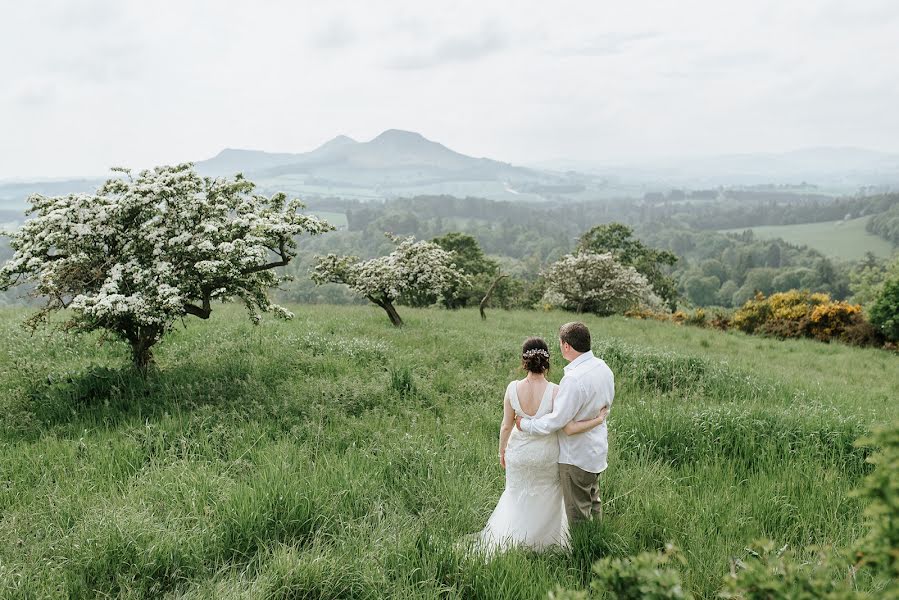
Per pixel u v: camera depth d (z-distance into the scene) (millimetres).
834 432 7012
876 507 2035
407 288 15344
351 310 20562
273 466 5391
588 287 33688
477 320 20031
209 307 8656
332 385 8508
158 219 7945
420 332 14398
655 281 50938
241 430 6641
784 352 18953
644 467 6074
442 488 5383
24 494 5129
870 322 23344
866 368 16781
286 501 4703
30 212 8078
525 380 4684
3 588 3646
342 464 5676
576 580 4012
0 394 7781
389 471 5730
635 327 23578
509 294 41750
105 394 7938
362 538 4406
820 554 2400
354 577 3898
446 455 6027
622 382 10273
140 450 6090
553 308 37406
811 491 5473
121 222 8180
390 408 8016
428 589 3777
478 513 5078
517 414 4629
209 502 4910
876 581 3709
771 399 9781
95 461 5762
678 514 4922
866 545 2137
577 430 4387
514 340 14336
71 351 10039
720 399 9562
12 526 4461
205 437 6438
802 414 7836
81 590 3793
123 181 8219
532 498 4625
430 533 4441
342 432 6914
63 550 4172
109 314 7664
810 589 2146
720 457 6477
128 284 7887
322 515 4664
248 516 4469
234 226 8180
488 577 3885
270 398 7809
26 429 6832
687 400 8922
